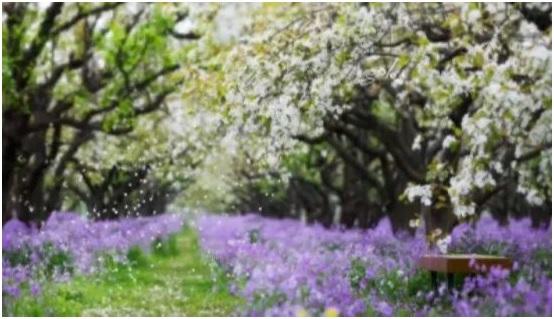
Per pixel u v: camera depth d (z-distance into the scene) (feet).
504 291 31.32
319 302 35.37
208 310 41.16
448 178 44.83
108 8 56.18
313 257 45.91
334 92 42.78
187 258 73.82
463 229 65.62
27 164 70.79
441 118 43.39
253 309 36.32
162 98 64.44
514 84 31.53
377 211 99.86
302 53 40.52
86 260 52.60
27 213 72.84
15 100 53.16
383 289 40.91
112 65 60.39
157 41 59.88
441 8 39.17
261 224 111.55
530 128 34.17
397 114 66.90
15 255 50.83
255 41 41.83
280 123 41.34
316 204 120.98
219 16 57.72
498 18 36.70
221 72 43.73
